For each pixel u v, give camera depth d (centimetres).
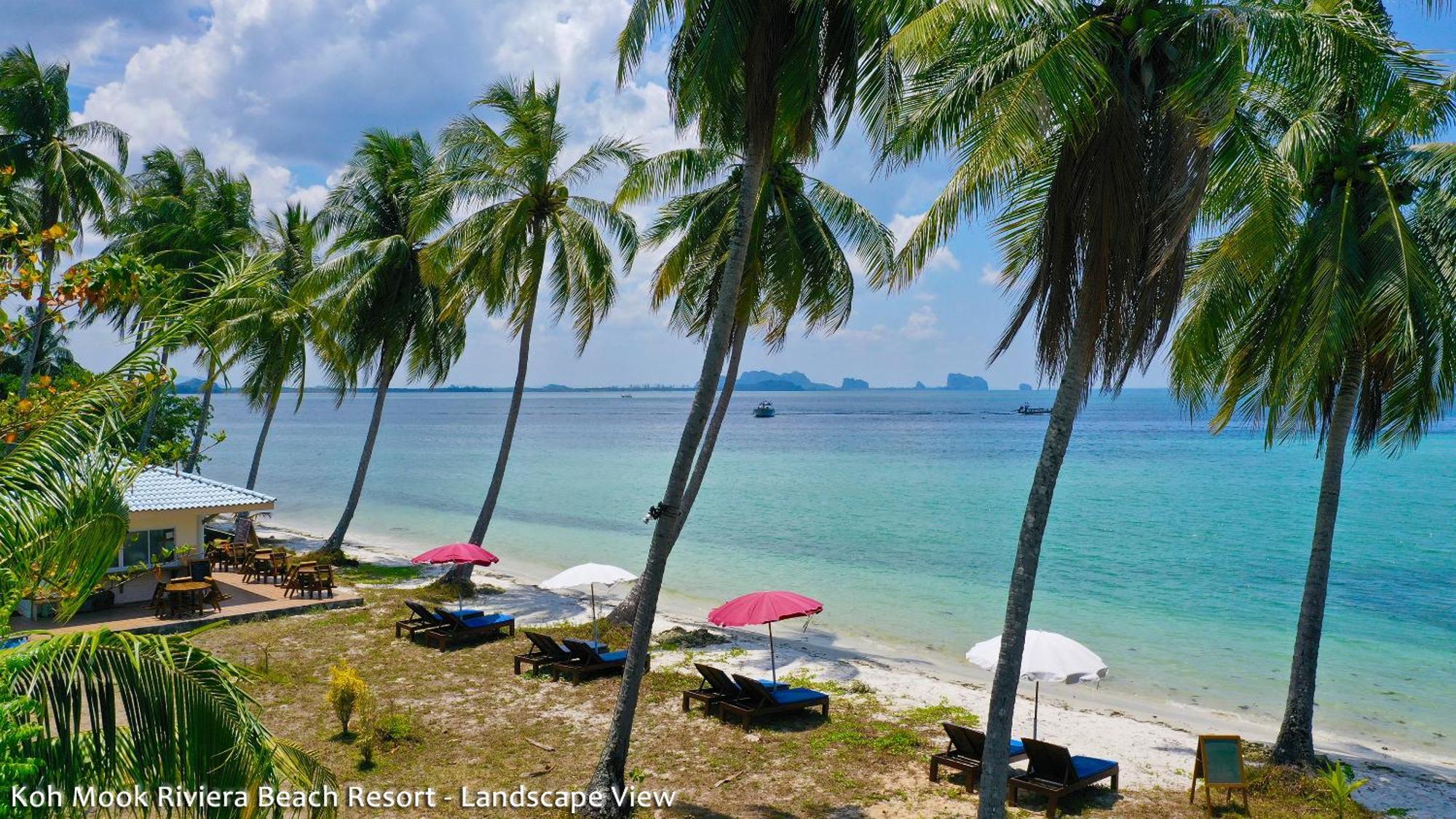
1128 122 870
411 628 1939
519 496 5597
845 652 2048
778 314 2008
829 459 8575
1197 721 1602
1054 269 931
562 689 1603
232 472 7462
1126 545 3659
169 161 3756
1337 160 1174
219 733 550
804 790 1188
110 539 642
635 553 3494
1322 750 1466
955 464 7850
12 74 2852
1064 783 1151
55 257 839
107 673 535
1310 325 1147
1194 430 13738
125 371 650
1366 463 7769
